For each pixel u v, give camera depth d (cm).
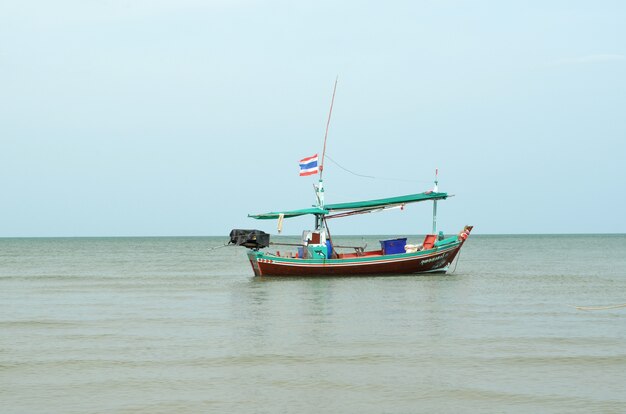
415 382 2144
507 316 3425
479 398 1984
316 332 2980
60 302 4216
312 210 5319
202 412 1872
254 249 5506
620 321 3269
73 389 2088
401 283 5078
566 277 5925
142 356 2516
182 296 4497
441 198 5519
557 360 2417
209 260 10231
